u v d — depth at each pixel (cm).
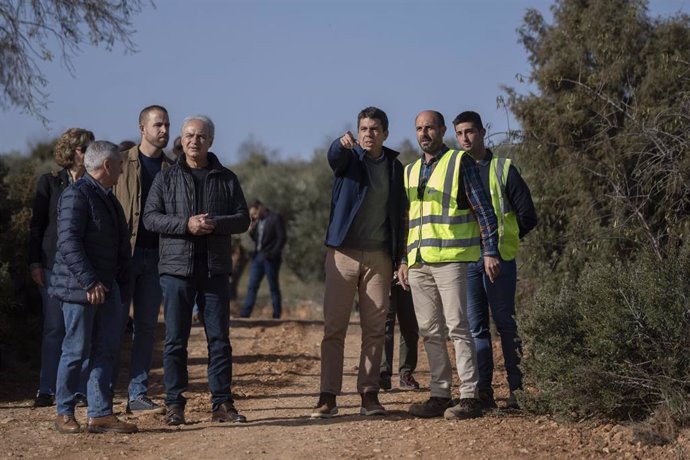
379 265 1239
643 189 1638
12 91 1984
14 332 1756
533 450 1031
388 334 1518
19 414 1348
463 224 1199
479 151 1270
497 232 1188
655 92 1797
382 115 1220
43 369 1420
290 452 1051
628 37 1864
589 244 1750
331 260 1241
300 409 1345
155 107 1363
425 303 1226
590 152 1828
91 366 1183
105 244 1166
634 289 1167
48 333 1420
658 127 1639
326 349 1255
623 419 1141
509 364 1248
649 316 1129
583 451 1028
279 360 1928
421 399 1412
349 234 1225
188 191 1198
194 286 1211
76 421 1185
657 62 1828
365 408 1255
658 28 1867
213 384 1237
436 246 1195
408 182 1238
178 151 1666
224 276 1220
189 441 1120
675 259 1180
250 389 1564
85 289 1135
